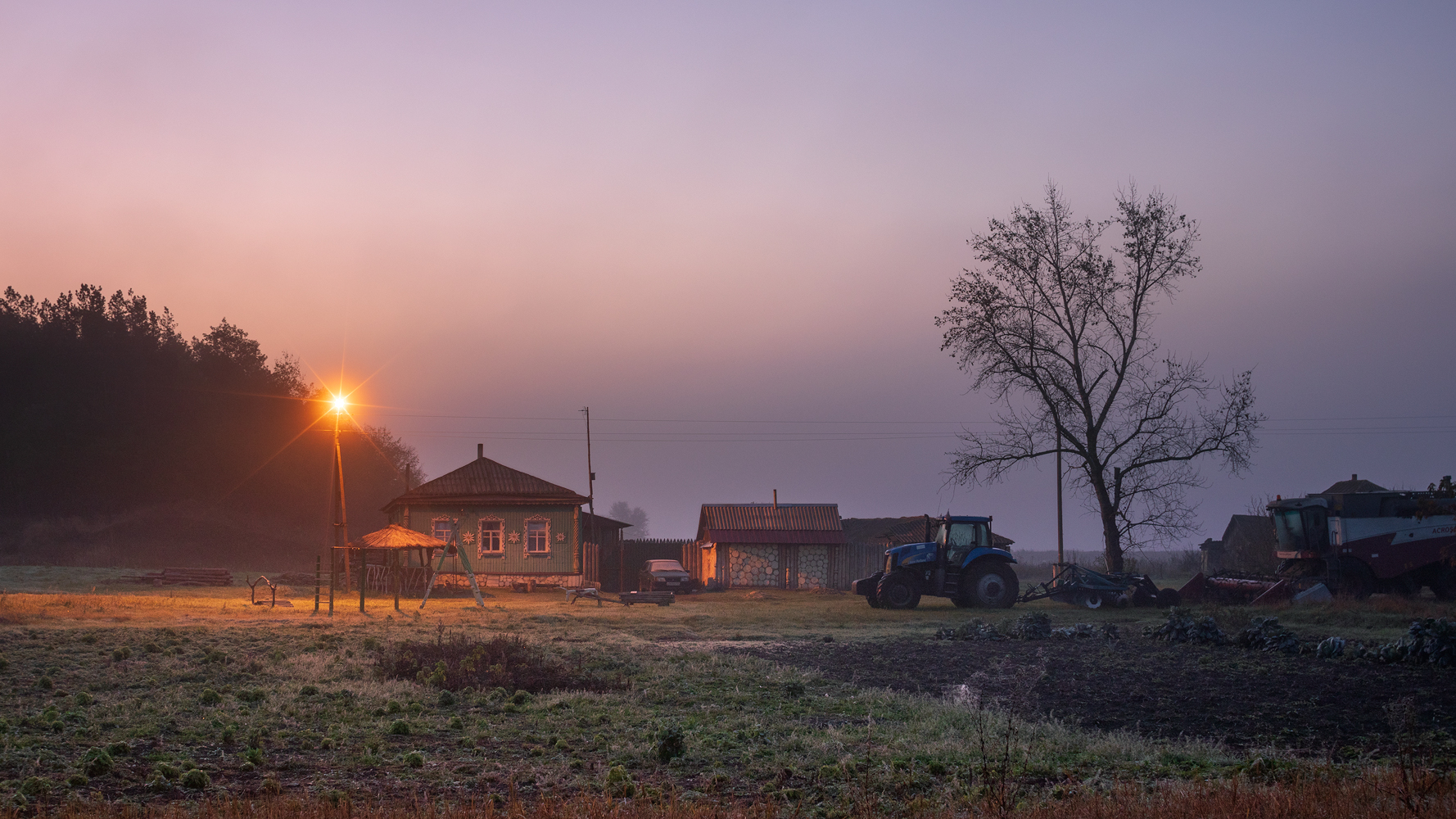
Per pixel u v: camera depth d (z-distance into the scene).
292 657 14.57
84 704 10.30
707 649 16.91
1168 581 48.31
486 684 11.88
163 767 7.34
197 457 58.62
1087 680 13.27
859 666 14.88
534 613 25.67
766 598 35.66
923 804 6.46
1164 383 33.00
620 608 28.30
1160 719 10.30
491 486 39.12
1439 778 6.54
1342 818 5.61
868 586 29.44
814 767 7.82
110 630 17.91
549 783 7.16
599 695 11.38
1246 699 11.52
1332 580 26.22
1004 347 33.38
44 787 6.64
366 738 8.82
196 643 16.27
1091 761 8.08
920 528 44.69
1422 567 26.14
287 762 7.87
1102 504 33.25
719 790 7.13
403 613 24.92
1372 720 10.17
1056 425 33.84
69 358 58.22
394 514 39.91
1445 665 14.29
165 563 49.66
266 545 58.62
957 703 11.04
